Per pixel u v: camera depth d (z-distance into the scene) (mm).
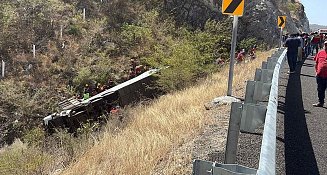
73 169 7266
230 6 10031
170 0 33000
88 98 17766
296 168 5543
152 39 28391
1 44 24859
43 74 23234
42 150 10188
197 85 16406
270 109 4855
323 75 9828
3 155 10750
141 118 10281
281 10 45531
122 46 27406
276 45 33344
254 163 5762
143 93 18219
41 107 19891
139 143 7402
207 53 23141
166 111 10289
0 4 28438
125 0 32375
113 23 29984
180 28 30828
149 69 23297
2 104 19703
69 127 15156
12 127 18297
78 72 23328
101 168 6883
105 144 8086
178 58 18766
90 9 31109
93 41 27359
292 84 13758
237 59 23281
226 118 8312
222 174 2895
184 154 6457
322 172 5422
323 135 7285
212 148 6574
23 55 24594
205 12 32219
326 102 10594
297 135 7219
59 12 29609
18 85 21844
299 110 9445
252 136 7062
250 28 32406
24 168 8523
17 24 26969
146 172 6156
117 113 13289
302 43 22750
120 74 24078
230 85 10523
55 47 25906
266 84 6992
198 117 8625
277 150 6301
